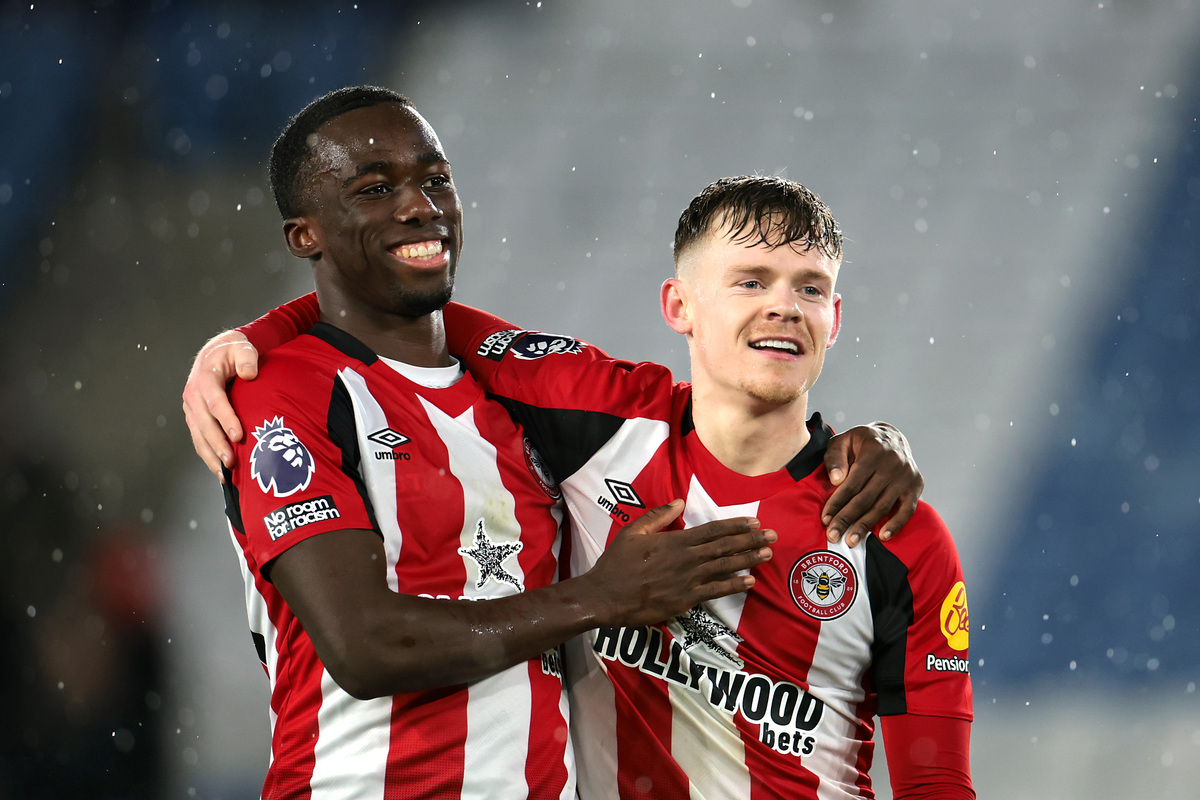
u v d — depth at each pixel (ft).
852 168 126.41
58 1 124.16
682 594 25.46
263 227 115.75
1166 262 117.29
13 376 107.55
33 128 120.57
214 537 92.38
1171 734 76.64
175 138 120.57
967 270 117.29
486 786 26.22
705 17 138.21
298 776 27.14
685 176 127.24
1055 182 123.44
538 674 27.63
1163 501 100.12
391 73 130.82
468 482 27.89
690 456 29.50
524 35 136.36
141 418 103.76
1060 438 106.22
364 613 24.31
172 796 72.08
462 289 118.83
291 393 27.09
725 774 28.17
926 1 137.39
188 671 80.12
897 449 29.45
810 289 28.17
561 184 127.24
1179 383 109.19
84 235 116.26
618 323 116.06
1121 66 130.41
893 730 28.37
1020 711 81.20
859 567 28.22
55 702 77.30
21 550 89.25
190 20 125.08
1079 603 93.86
